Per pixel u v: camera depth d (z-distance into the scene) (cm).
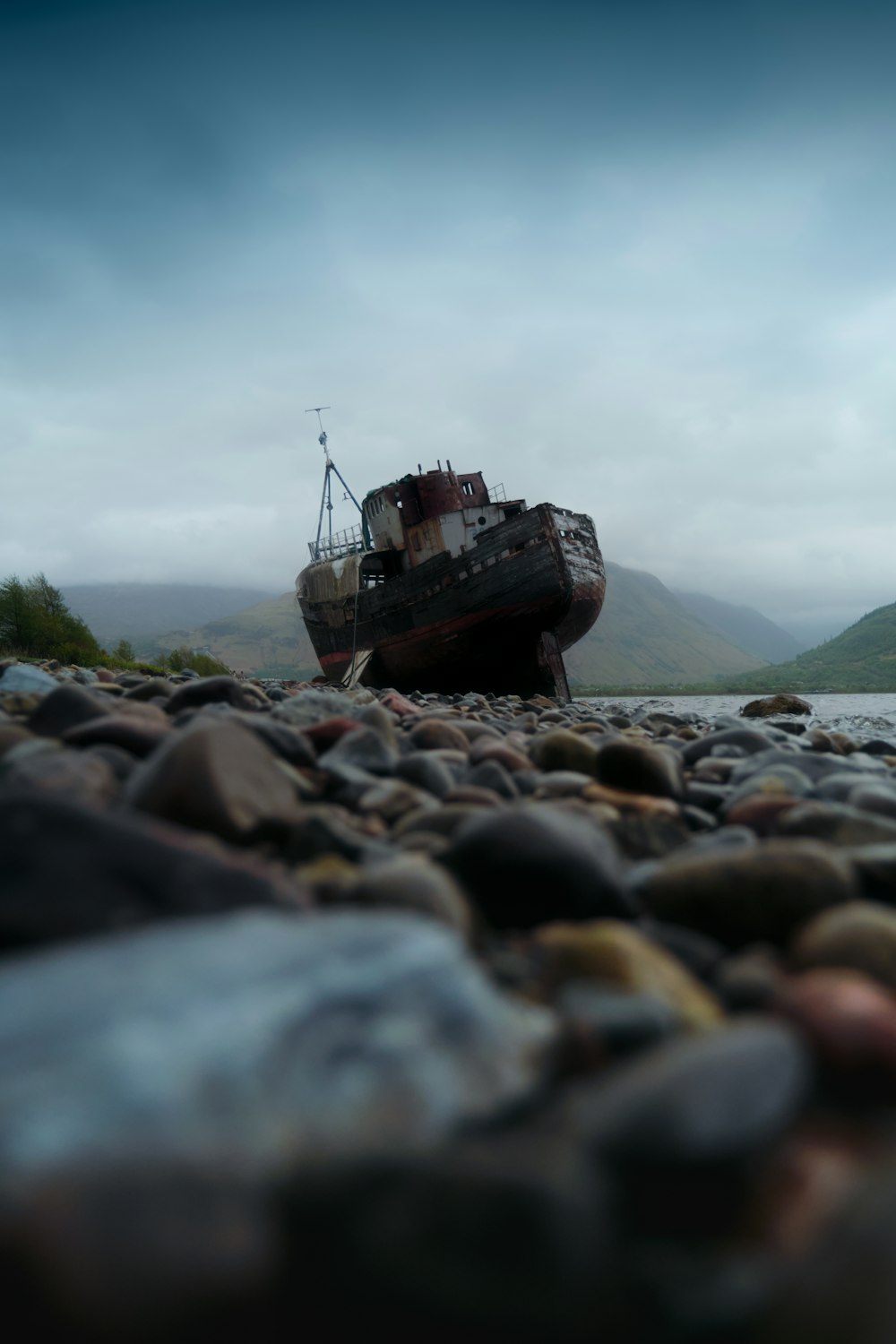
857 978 192
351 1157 114
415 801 383
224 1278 98
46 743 376
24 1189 101
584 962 196
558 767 525
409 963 154
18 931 175
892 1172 118
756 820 382
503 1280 100
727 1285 103
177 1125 115
